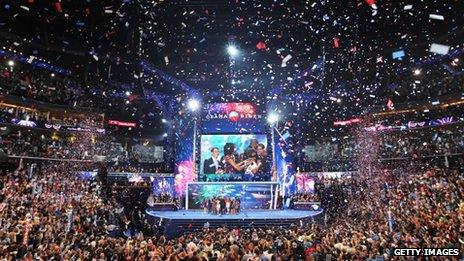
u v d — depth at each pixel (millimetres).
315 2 29438
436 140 33125
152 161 39625
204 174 33531
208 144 34250
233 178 33281
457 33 30953
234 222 24562
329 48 33656
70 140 35219
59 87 36531
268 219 24734
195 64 35344
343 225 20359
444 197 20594
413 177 27438
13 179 22938
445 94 32375
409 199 22375
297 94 35562
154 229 24094
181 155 33906
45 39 33344
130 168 35781
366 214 23172
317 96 36375
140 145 42375
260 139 34188
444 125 33344
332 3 29047
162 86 36312
